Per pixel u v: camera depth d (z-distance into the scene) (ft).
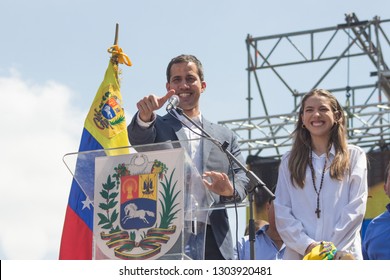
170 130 34.83
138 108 32.89
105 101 39.96
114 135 39.73
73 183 37.58
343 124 34.55
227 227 34.27
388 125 76.38
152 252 28.58
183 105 35.78
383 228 37.04
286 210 33.45
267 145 80.59
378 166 74.74
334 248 31.04
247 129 81.56
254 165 78.23
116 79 40.40
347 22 82.38
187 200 28.91
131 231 28.81
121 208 29.04
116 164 29.32
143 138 33.24
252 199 32.04
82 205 37.29
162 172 28.86
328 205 33.22
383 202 73.36
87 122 39.86
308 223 33.27
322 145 34.32
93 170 29.55
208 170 34.14
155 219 28.68
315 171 33.76
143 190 28.94
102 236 29.04
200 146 34.63
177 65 36.17
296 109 82.74
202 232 30.19
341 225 32.63
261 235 40.91
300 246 32.45
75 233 37.11
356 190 33.27
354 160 33.96
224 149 32.07
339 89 81.87
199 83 36.14
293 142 34.86
